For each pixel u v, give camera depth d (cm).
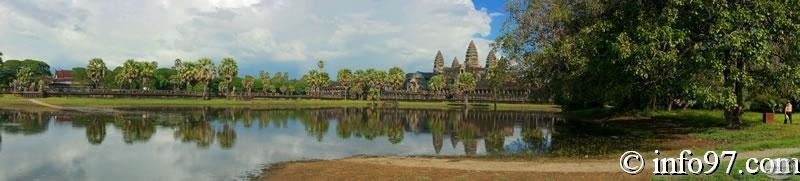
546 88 5097
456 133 4678
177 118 6506
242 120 6397
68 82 18450
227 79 13325
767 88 3344
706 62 2761
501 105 13662
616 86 3647
